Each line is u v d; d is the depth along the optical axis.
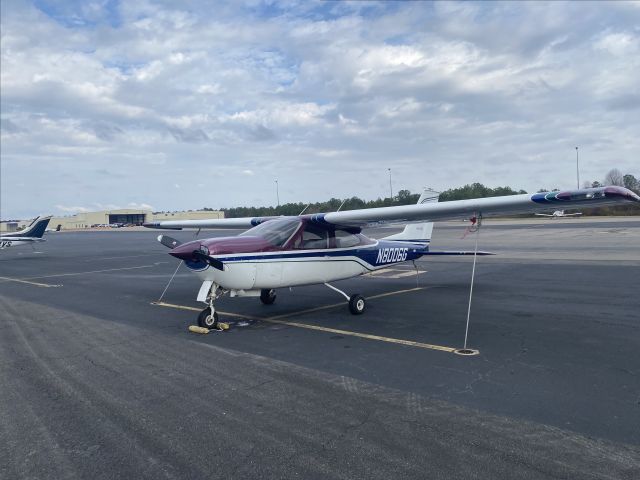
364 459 3.26
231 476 3.09
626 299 8.86
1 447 3.57
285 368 5.36
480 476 3.00
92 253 26.95
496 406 4.11
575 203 6.26
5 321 8.49
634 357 5.41
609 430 3.60
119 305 10.00
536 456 3.23
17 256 26.05
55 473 3.18
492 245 22.06
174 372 5.28
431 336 6.70
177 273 16.27
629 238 22.22
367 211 7.99
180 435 3.70
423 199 10.66
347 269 9.08
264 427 3.81
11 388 4.86
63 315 8.96
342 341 6.55
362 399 4.35
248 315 8.58
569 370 5.02
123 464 3.28
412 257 10.76
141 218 108.94
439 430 3.67
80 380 5.07
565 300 8.99
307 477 3.05
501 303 8.95
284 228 8.14
